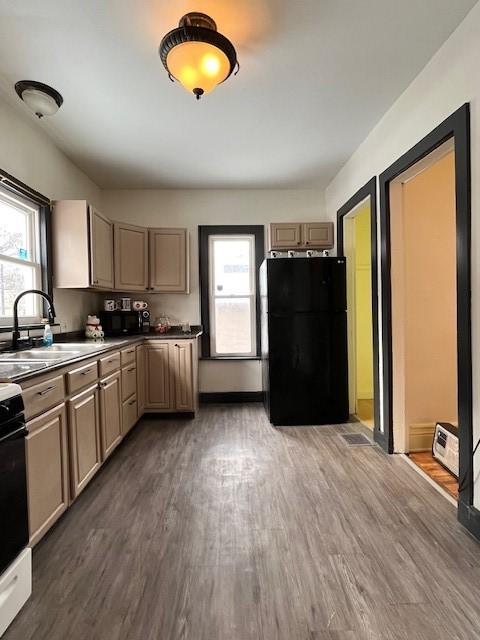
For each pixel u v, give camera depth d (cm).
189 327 403
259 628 119
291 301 326
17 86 207
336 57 194
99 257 303
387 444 262
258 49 186
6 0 154
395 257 257
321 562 150
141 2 157
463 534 167
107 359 238
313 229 369
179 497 202
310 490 209
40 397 155
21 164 244
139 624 121
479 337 163
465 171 168
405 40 182
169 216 404
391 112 245
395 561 150
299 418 327
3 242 237
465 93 170
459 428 176
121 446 279
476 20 162
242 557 153
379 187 265
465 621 121
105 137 280
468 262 167
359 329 426
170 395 345
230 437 297
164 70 200
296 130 274
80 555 155
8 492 124
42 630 119
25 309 259
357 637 116
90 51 184
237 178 373
